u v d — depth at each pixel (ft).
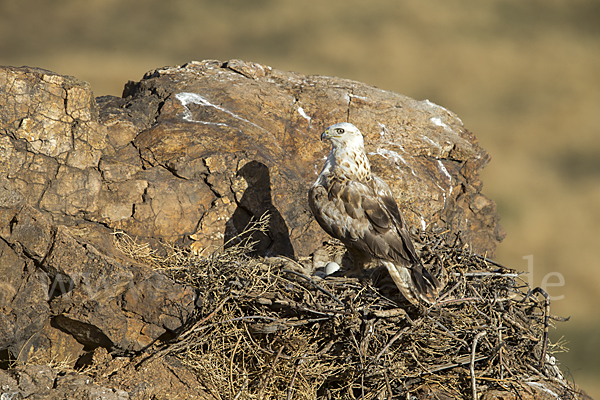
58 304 28.22
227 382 30.01
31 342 29.32
